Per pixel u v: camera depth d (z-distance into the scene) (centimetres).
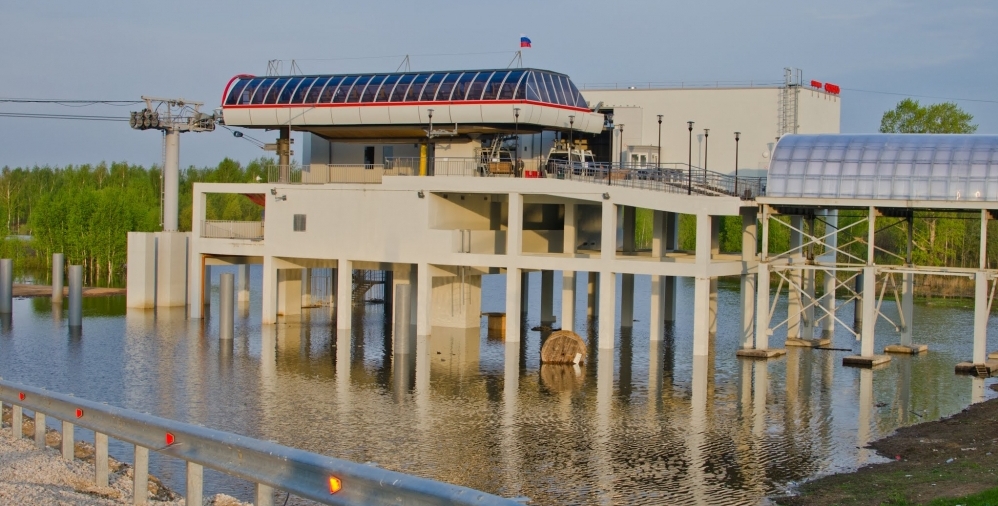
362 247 6862
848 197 5806
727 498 3122
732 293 10206
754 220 6588
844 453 3712
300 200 7081
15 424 2700
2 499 2022
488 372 5459
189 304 8481
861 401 4706
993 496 2747
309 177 7431
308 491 1709
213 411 4378
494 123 6900
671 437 3969
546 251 7669
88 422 2327
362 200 6844
